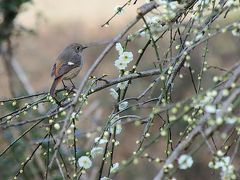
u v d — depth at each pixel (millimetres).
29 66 22391
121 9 8477
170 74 7934
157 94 17688
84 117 15641
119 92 8484
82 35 25016
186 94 19188
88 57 23578
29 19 21766
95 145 7969
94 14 25672
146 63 19812
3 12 15664
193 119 6918
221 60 18812
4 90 16938
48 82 22281
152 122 7699
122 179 19203
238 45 18953
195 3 8211
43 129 14047
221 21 14938
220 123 6027
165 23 8078
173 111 6309
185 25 7953
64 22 25234
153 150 19781
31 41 22047
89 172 16094
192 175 17828
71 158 7750
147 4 7328
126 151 21266
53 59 23094
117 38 6965
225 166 6551
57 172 13922
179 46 7938
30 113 13719
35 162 14000
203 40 7191
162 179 6297
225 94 6309
